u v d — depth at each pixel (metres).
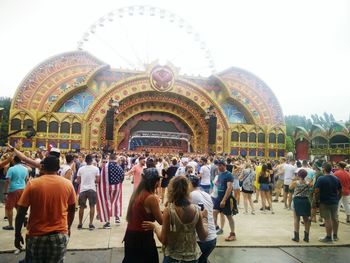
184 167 15.59
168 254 4.62
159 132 39.94
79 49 41.53
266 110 41.91
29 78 36.41
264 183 14.53
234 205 9.50
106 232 9.95
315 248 9.02
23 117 35.16
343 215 14.27
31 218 4.73
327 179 9.73
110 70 38.91
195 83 41.22
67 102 37.88
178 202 4.66
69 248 8.24
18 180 9.95
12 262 7.23
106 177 10.73
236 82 41.84
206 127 40.34
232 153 39.47
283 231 10.85
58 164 5.03
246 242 9.30
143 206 5.11
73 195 5.12
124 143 41.03
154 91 38.44
